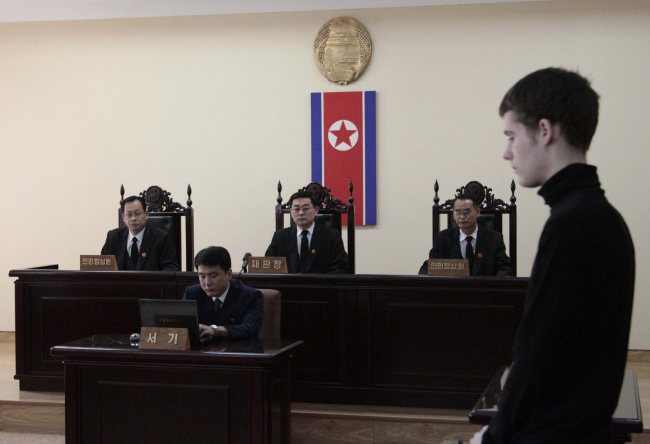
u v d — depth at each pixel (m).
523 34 5.30
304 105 5.56
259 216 5.61
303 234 4.21
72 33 5.78
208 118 5.66
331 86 5.53
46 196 5.82
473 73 5.37
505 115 1.18
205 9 5.55
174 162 5.70
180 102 5.69
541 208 5.27
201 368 2.63
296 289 3.57
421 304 3.45
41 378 3.81
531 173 1.13
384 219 5.49
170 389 2.67
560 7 5.25
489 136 5.36
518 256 5.30
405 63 5.44
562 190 1.08
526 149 1.13
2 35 5.84
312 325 3.56
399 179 5.46
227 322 3.06
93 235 5.77
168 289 3.69
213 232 5.66
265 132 5.61
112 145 5.75
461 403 3.42
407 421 3.34
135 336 2.88
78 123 5.78
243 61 5.62
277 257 3.67
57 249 5.80
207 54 5.66
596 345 1.01
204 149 5.67
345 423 3.40
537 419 1.04
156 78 5.71
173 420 2.67
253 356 2.57
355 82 5.50
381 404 3.51
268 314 3.19
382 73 5.47
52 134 5.81
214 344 2.80
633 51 5.17
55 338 3.79
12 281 5.82
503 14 5.32
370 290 3.50
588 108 1.09
